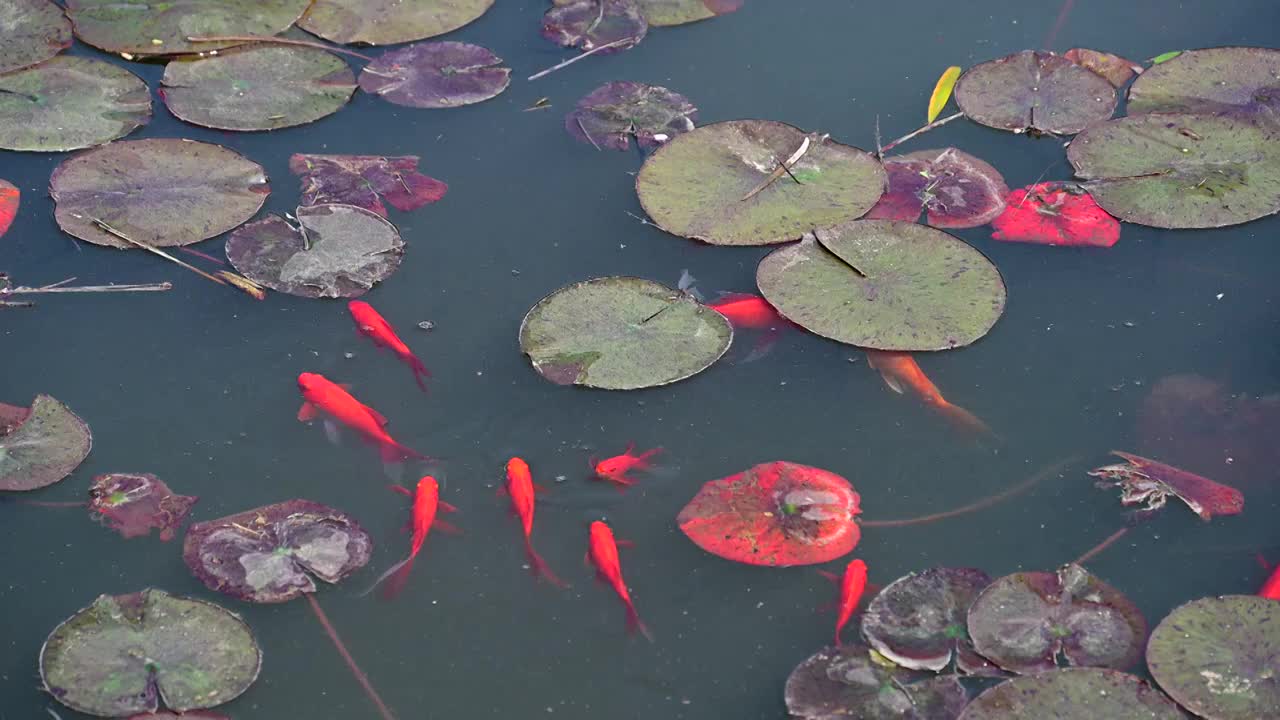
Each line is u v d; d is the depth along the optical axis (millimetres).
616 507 4090
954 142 5461
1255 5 6219
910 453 4238
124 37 5977
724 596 3850
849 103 5680
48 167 5383
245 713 3557
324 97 5711
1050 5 6316
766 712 3570
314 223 5012
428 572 3920
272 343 4641
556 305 4617
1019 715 3402
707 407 4391
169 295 4820
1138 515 4043
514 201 5184
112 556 3959
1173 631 3617
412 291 4801
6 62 5801
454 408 4391
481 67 5859
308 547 3938
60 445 4262
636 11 6223
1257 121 5398
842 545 3908
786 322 4637
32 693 3607
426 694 3625
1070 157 5305
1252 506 4059
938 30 6148
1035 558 3924
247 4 6145
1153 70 5695
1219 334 4613
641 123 5504
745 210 5008
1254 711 3395
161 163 5289
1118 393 4414
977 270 4711
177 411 4406
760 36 6125
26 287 4820
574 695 3631
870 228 4867
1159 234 4996
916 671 3555
